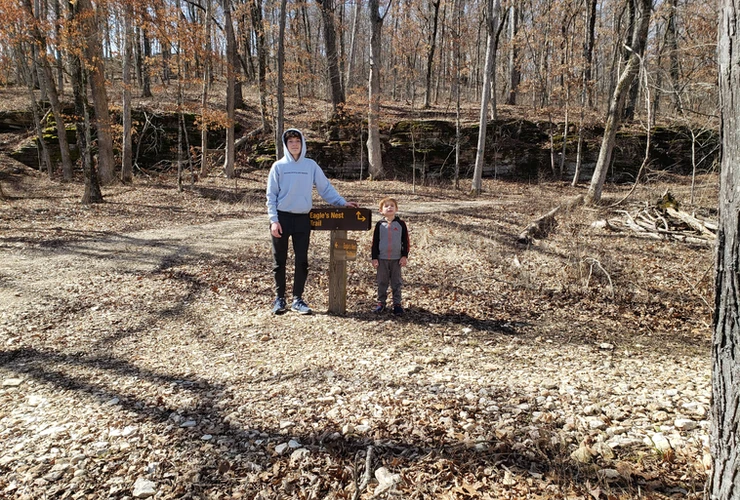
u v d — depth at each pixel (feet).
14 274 22.04
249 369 12.35
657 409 9.72
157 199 48.49
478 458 8.13
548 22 74.59
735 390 4.86
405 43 72.38
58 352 13.50
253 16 66.85
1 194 46.19
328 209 16.48
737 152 4.67
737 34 4.65
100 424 9.48
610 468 7.72
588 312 18.66
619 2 63.26
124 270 23.25
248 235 33.40
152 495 7.33
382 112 80.43
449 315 17.65
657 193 50.93
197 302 18.53
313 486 7.56
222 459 8.29
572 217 39.86
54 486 7.52
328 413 9.84
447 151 74.59
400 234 16.94
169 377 11.85
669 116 38.47
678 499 6.84
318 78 96.68
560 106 87.56
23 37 41.24
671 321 17.80
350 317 16.93
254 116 82.69
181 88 54.65
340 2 85.35
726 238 4.88
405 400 10.34
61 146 57.77
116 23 53.11
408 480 7.57
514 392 10.75
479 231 34.45
